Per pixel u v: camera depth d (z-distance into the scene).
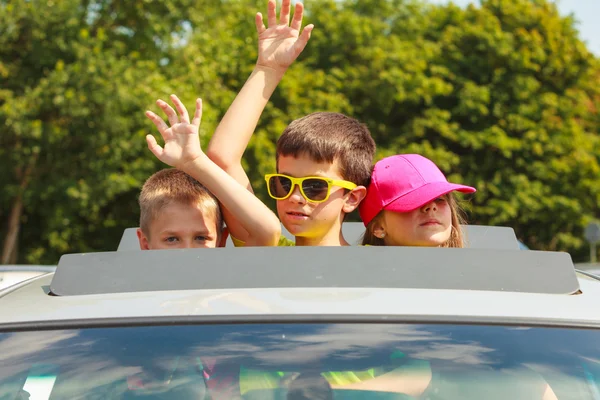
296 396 1.79
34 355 1.88
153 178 3.18
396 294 2.01
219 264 2.13
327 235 3.08
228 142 3.19
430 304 1.97
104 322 1.94
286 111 26.34
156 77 22.34
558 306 2.00
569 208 29.41
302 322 1.89
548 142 29.41
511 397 1.79
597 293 2.14
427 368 1.82
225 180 2.93
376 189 3.17
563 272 2.15
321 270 2.10
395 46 29.00
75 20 22.06
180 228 3.07
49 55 21.92
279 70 3.29
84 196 22.27
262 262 2.12
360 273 2.10
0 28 21.34
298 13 3.28
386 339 1.86
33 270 4.32
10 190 22.55
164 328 1.91
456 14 31.11
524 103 29.77
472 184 28.92
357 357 1.83
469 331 1.89
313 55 29.16
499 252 2.16
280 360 1.83
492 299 2.01
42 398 1.83
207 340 1.87
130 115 22.09
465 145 28.45
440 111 28.62
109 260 2.18
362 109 28.80
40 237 26.05
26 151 21.70
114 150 21.98
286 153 3.05
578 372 1.83
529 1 31.39
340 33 28.92
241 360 1.83
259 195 24.08
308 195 3.00
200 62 24.25
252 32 27.22
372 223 3.24
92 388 1.83
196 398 1.80
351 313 1.91
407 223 3.15
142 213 3.16
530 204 28.81
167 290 2.09
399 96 27.61
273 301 1.97
